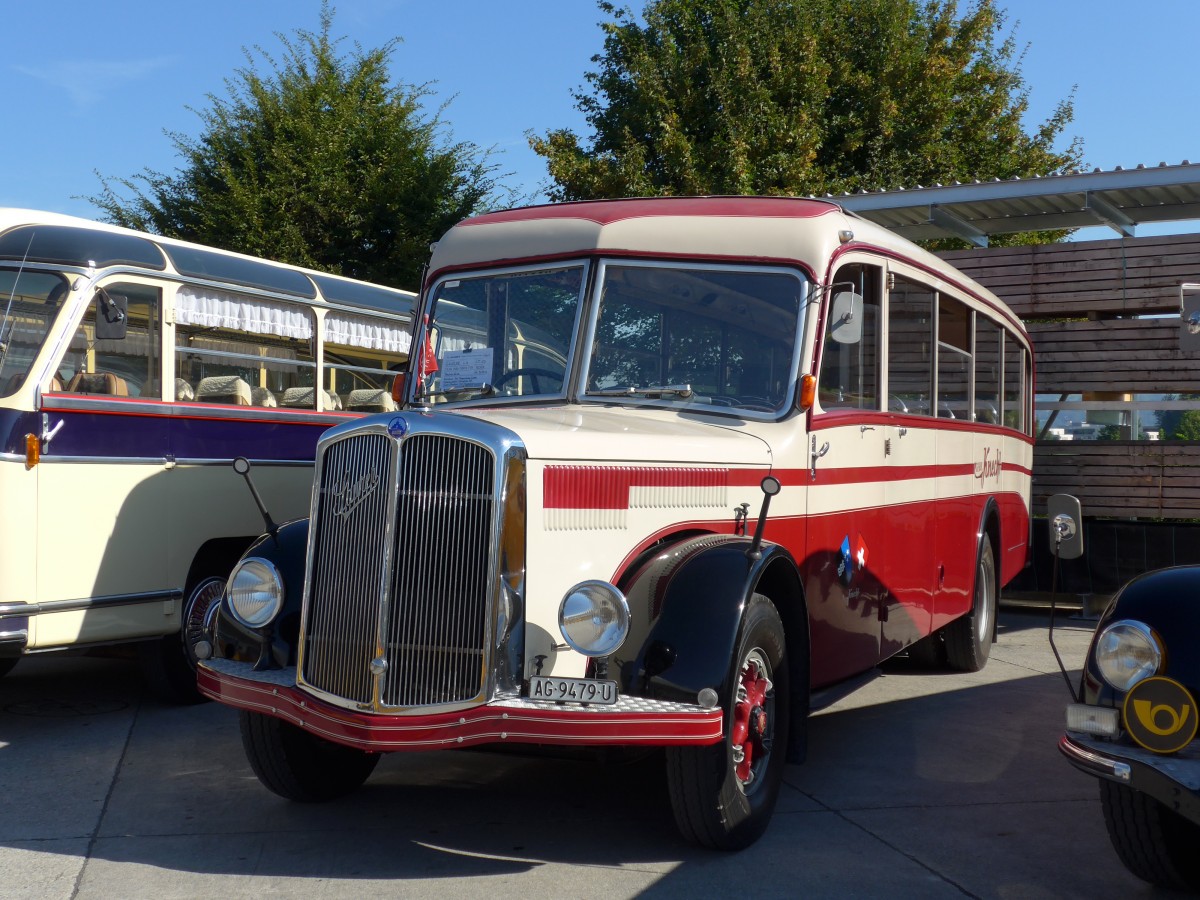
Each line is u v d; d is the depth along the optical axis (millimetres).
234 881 4430
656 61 23000
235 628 4945
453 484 4352
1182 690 3764
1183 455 11672
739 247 5754
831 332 5762
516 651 4359
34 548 6723
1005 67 26203
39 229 7215
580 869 4566
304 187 23000
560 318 5832
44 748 6523
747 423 5539
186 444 7738
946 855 4773
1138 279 11836
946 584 7836
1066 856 4781
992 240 21938
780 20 23328
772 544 4879
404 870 4551
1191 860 4285
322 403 9258
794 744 5133
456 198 24312
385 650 4328
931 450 7457
